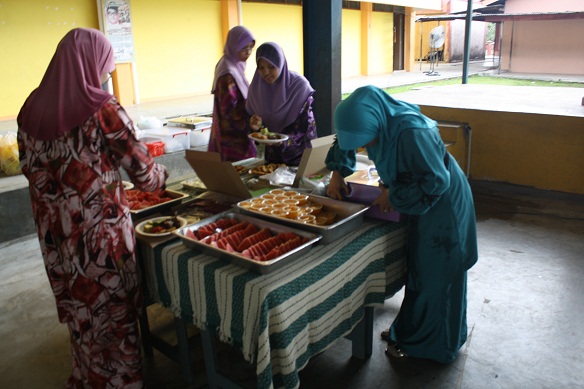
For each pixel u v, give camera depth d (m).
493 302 2.58
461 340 2.09
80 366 1.76
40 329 2.52
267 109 2.70
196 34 10.12
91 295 1.59
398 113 1.67
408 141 1.62
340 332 1.70
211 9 10.32
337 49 3.51
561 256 3.10
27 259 3.37
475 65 20.45
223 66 2.83
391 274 1.99
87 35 1.47
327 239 1.64
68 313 1.74
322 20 3.42
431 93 6.08
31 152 1.55
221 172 1.98
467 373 2.04
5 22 7.16
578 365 2.07
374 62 16.66
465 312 2.07
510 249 3.23
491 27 28.44
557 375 2.01
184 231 1.69
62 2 7.81
